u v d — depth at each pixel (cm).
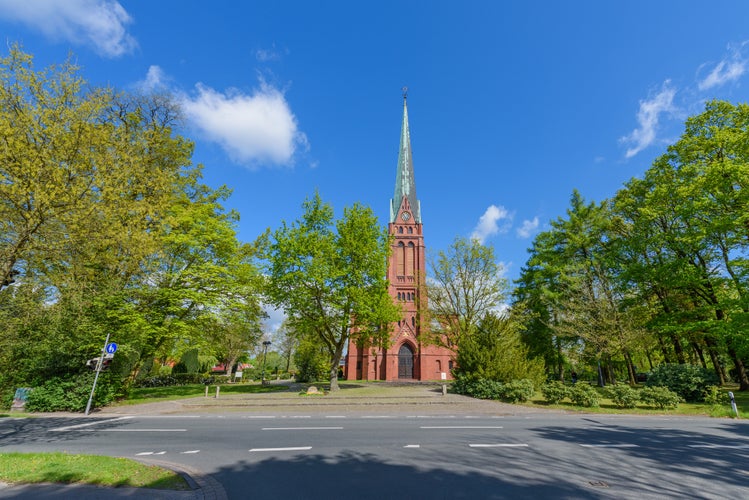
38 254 1130
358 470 766
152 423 1464
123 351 2045
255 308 2881
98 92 1271
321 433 1204
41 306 1245
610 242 3142
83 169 1192
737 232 2258
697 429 1337
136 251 1424
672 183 2544
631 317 2628
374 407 1917
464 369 2425
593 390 2000
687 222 2492
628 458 876
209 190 2834
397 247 6022
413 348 5397
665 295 2834
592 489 649
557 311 3095
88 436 1191
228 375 4956
